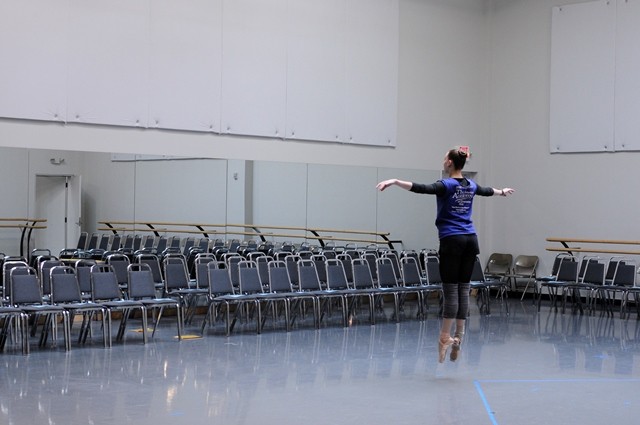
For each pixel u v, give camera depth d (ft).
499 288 51.72
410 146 49.14
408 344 32.53
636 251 46.06
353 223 46.03
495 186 52.70
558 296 50.08
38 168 35.50
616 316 42.86
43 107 35.88
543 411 21.75
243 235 41.39
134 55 38.40
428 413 21.29
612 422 20.74
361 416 20.86
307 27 44.34
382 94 47.67
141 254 35.99
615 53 47.09
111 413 20.72
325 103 45.09
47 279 31.58
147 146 38.73
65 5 36.50
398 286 41.55
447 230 23.29
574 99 48.78
